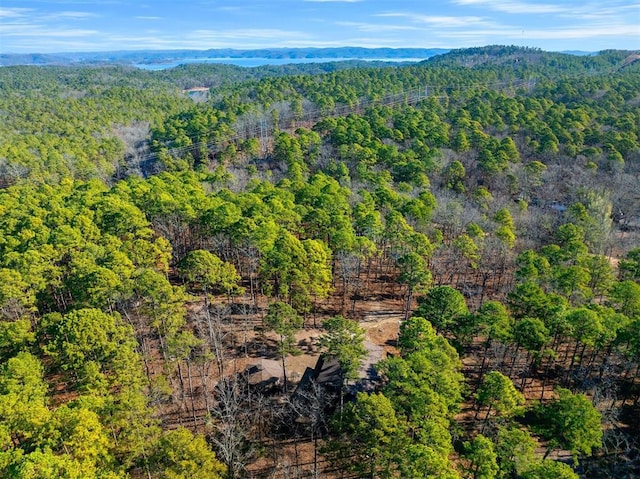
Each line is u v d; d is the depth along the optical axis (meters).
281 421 43.09
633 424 44.22
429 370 37.72
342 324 43.56
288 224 69.50
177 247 75.81
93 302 47.84
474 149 123.62
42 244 58.75
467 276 75.25
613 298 53.22
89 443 30.41
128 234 64.31
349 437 35.31
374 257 81.94
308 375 46.22
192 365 50.47
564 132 127.12
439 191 102.31
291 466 39.28
